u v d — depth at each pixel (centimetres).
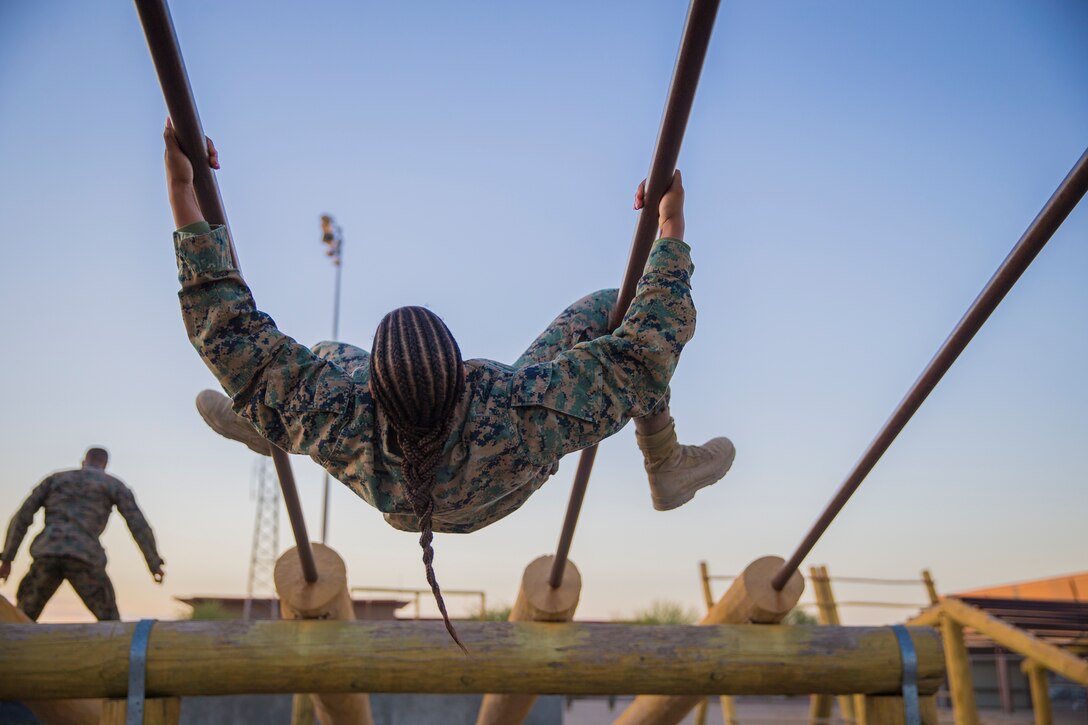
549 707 842
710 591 881
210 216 210
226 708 813
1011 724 1331
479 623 346
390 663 331
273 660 325
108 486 626
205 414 290
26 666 310
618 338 205
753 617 365
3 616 338
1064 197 212
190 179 200
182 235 196
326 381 201
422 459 190
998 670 1658
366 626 338
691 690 343
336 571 355
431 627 340
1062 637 930
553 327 241
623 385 204
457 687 336
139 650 315
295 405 199
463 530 229
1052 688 1716
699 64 177
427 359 182
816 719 762
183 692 321
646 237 221
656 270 209
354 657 330
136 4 160
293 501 309
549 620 362
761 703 1616
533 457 199
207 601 1548
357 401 199
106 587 613
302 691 331
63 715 361
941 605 985
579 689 340
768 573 371
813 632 350
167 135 196
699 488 308
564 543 348
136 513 632
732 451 312
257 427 205
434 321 190
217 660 321
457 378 187
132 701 312
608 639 344
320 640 330
